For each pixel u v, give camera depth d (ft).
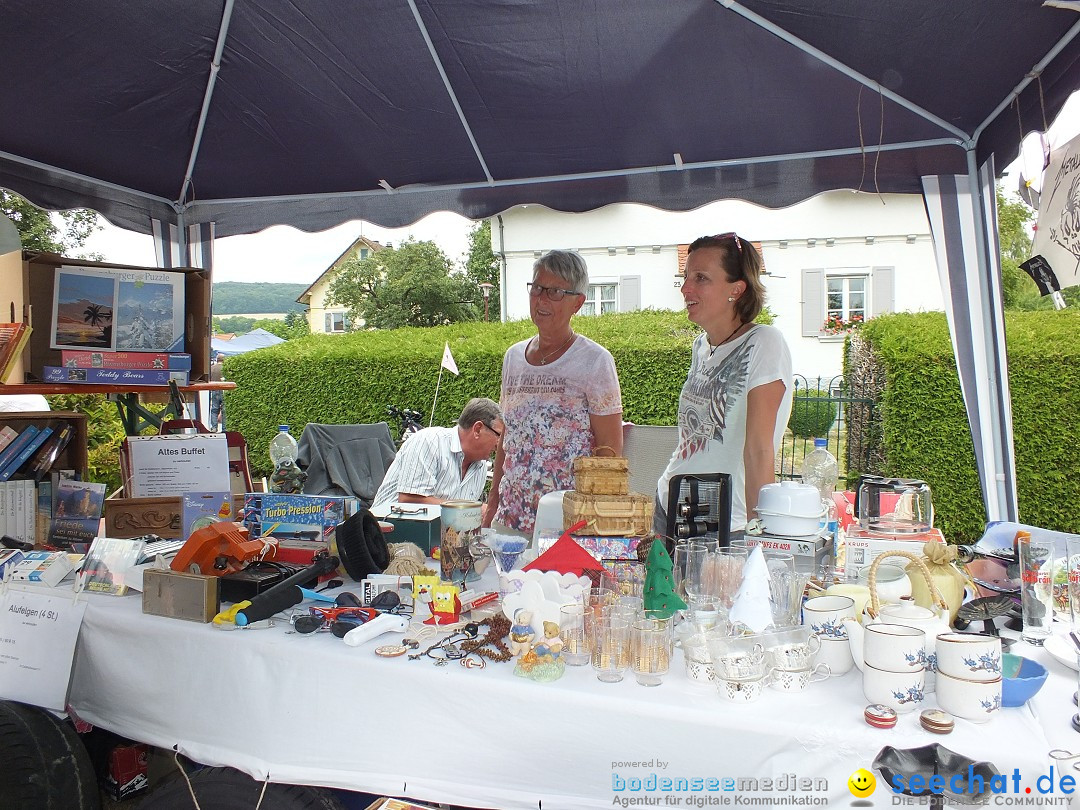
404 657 4.64
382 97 10.08
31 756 5.56
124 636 5.50
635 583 5.19
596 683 4.25
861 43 8.27
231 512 7.62
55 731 5.77
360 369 29.43
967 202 10.35
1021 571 5.03
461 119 10.54
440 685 4.39
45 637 5.84
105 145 10.94
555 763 4.20
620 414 9.70
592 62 9.10
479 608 5.42
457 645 4.82
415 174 12.23
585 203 12.21
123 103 9.93
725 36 8.46
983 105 9.40
